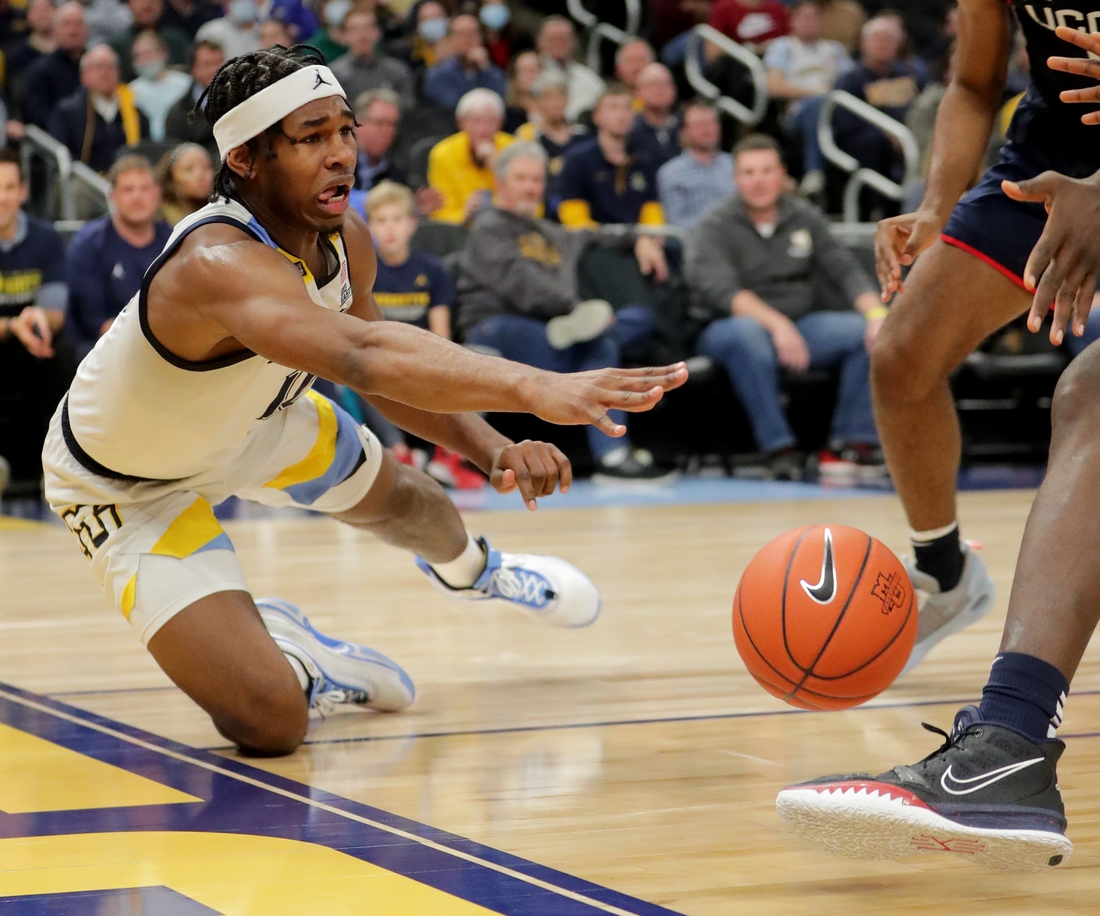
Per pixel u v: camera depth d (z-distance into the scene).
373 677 4.49
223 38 14.98
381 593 7.02
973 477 12.68
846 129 14.88
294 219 3.67
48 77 14.02
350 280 4.12
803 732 4.32
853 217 14.26
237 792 3.65
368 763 3.97
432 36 16.34
